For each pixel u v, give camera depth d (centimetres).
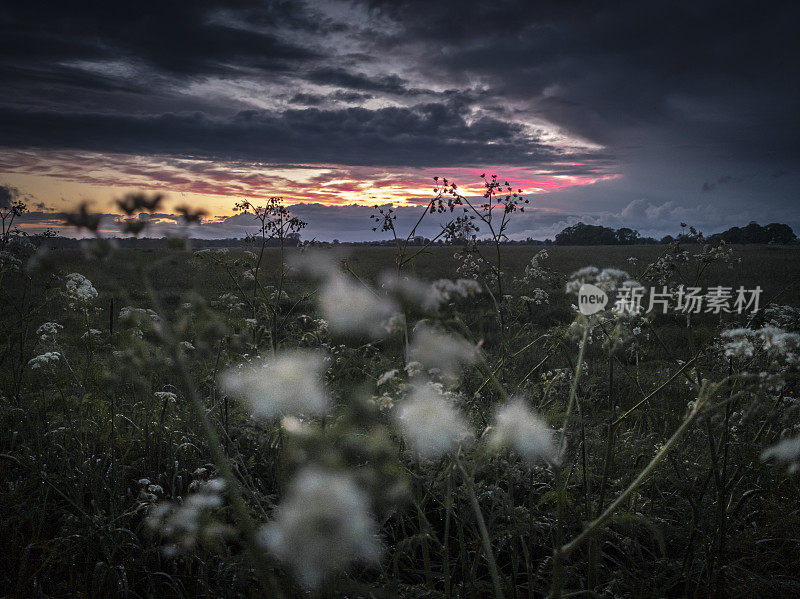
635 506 287
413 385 179
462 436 160
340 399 229
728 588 260
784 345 186
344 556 91
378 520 191
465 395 252
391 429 208
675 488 332
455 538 284
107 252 124
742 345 212
